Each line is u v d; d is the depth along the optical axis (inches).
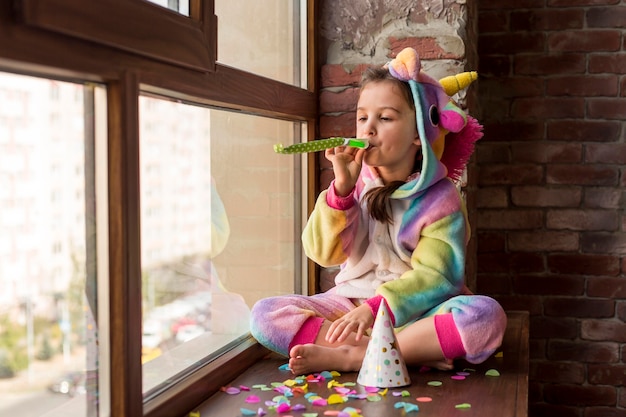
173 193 54.7
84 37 38.0
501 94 115.2
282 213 81.6
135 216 44.3
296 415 51.3
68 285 40.9
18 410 37.0
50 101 39.1
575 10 112.4
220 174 64.3
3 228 35.8
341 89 88.7
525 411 52.0
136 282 44.5
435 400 54.9
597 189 113.1
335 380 60.8
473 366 65.5
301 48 87.0
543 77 114.0
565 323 114.5
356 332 65.7
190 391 53.2
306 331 64.9
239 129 68.4
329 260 69.4
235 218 68.2
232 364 61.7
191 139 57.9
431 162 66.2
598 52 112.3
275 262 79.8
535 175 114.7
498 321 62.5
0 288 35.7
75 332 41.6
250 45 69.2
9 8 33.9
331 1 88.7
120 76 42.5
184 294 56.9
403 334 62.8
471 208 99.4
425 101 66.5
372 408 52.9
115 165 42.9
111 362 43.6
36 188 38.2
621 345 113.0
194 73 53.2
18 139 36.8
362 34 88.1
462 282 68.1
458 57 85.8
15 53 34.3
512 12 114.3
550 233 114.6
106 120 42.9
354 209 68.9
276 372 64.1
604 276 113.3
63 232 40.4
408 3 86.7
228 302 66.7
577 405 114.5
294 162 85.4
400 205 69.2
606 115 112.5
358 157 67.1
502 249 116.0
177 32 48.8
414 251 67.7
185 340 57.0
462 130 71.8
